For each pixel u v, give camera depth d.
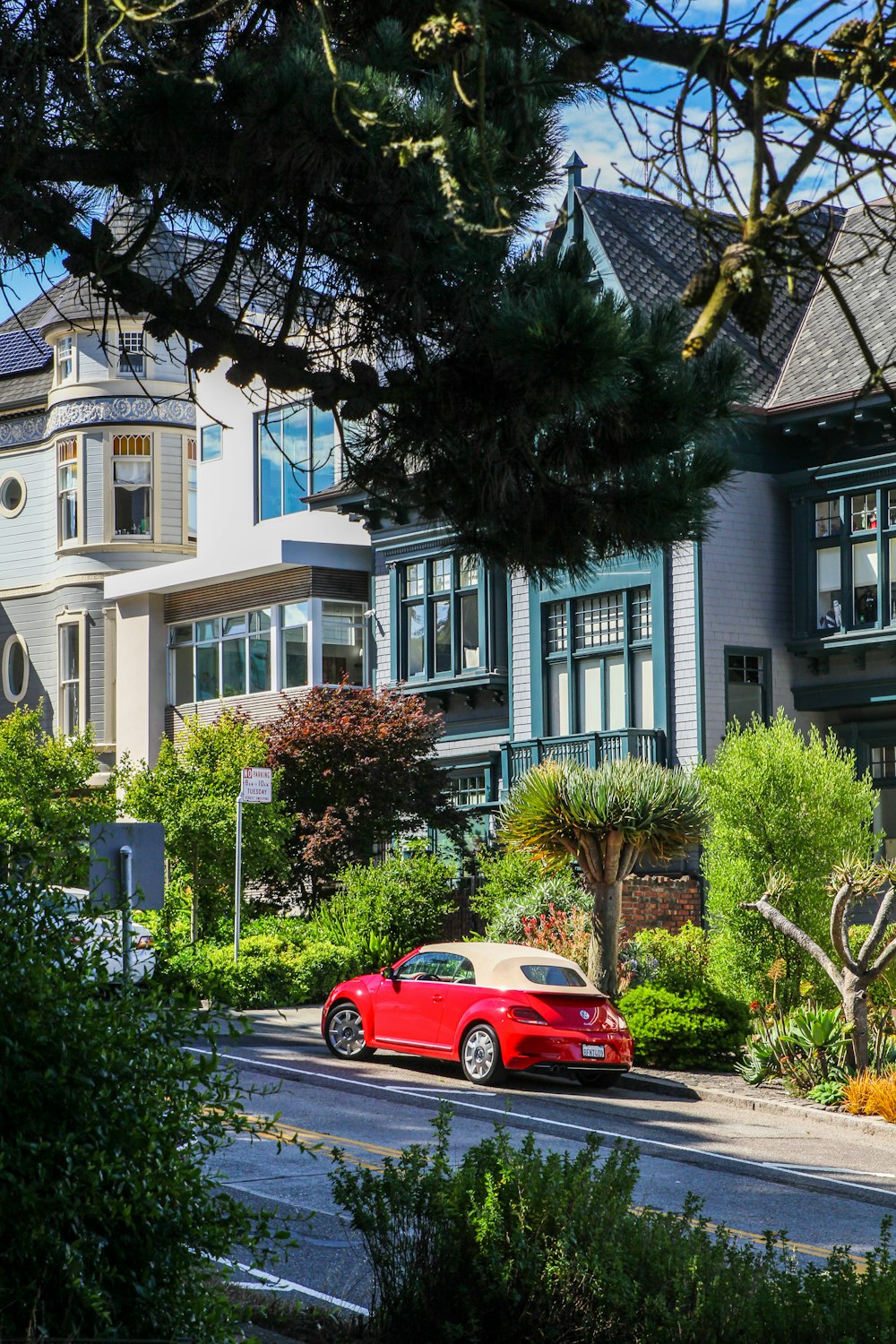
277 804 25.75
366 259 7.47
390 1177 7.03
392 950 25.75
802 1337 5.88
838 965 19.17
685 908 25.23
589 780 19.91
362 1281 8.43
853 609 25.73
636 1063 19.09
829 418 25.53
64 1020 5.25
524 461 7.69
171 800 25.36
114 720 39.69
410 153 4.32
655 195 3.80
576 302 6.57
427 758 30.28
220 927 26.14
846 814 20.73
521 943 24.23
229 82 6.53
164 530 39.91
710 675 25.73
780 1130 15.50
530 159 7.09
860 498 25.83
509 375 7.05
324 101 6.38
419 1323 6.62
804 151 3.45
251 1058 18.23
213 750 26.48
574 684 27.80
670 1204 11.08
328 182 6.82
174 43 6.77
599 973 20.00
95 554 40.03
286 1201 10.70
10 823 6.01
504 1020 16.97
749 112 3.83
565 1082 18.05
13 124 6.91
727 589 26.06
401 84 6.73
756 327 3.25
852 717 26.31
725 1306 6.03
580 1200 6.72
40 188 7.30
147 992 5.78
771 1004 19.94
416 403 7.59
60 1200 4.90
